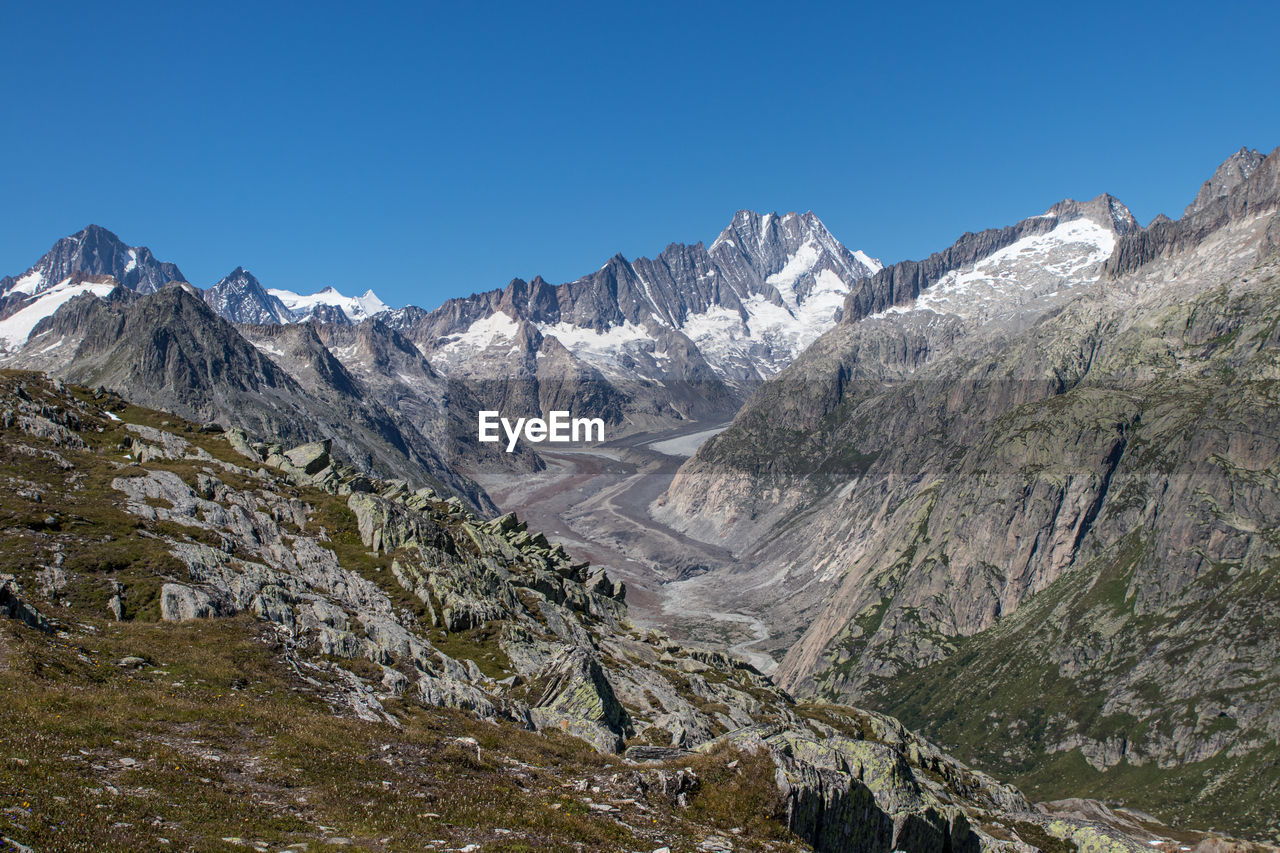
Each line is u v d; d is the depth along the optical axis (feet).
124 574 220.23
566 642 292.20
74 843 83.71
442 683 196.95
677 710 255.29
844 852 147.74
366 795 115.85
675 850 114.73
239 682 164.66
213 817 99.09
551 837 110.52
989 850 177.88
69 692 134.62
